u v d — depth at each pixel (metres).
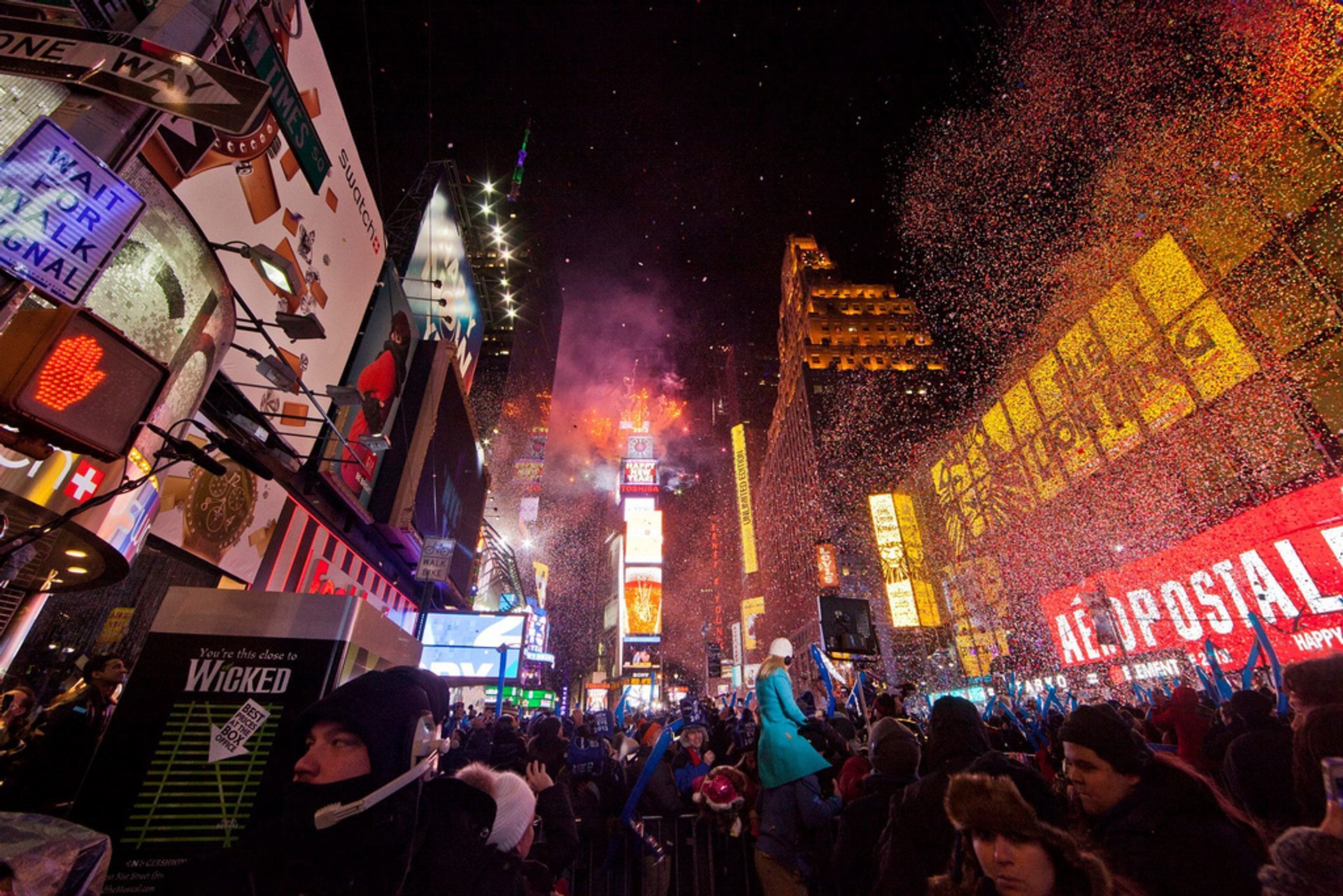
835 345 88.00
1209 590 34.22
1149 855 2.19
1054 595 48.94
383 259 16.48
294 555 12.59
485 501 28.11
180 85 3.64
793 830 4.12
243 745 3.27
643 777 5.26
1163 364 39.41
